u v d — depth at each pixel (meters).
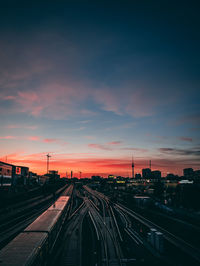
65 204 37.66
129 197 72.69
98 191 143.75
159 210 49.16
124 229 34.81
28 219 39.00
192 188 52.88
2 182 62.94
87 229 34.56
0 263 10.51
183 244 24.80
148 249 24.27
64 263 19.17
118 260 21.03
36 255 11.86
